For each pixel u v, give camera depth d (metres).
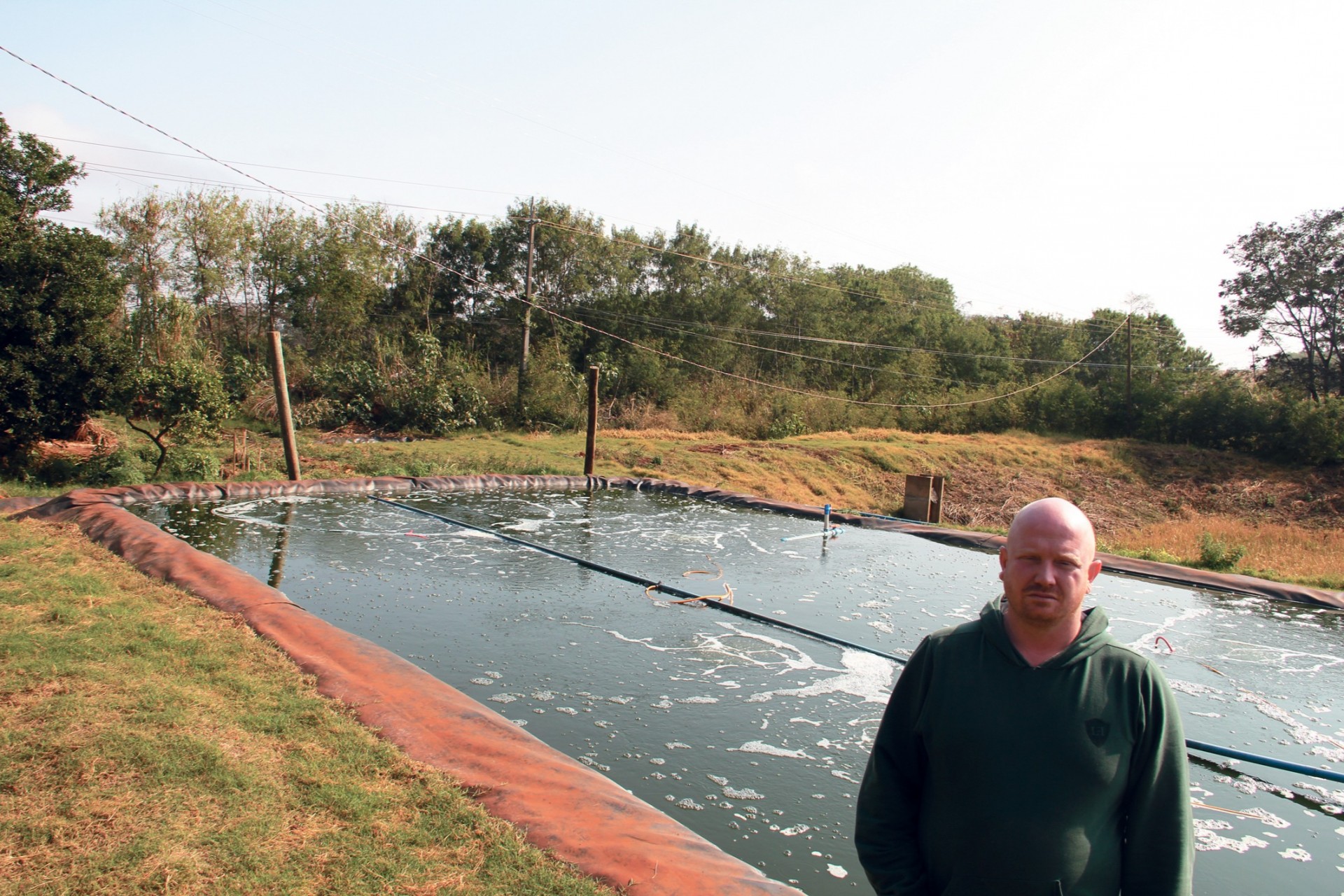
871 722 5.80
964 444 29.66
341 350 31.02
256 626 6.05
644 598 8.70
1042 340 41.62
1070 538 1.88
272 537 10.90
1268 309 33.78
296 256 31.69
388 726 4.54
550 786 3.98
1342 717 6.36
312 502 13.98
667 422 29.56
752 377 36.91
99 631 5.59
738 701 6.09
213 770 3.82
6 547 7.98
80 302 14.01
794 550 11.79
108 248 14.67
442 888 3.10
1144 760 1.84
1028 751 1.82
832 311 41.34
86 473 14.05
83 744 3.92
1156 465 29.31
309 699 4.79
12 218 14.43
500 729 4.61
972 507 23.78
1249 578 10.86
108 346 14.44
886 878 2.00
